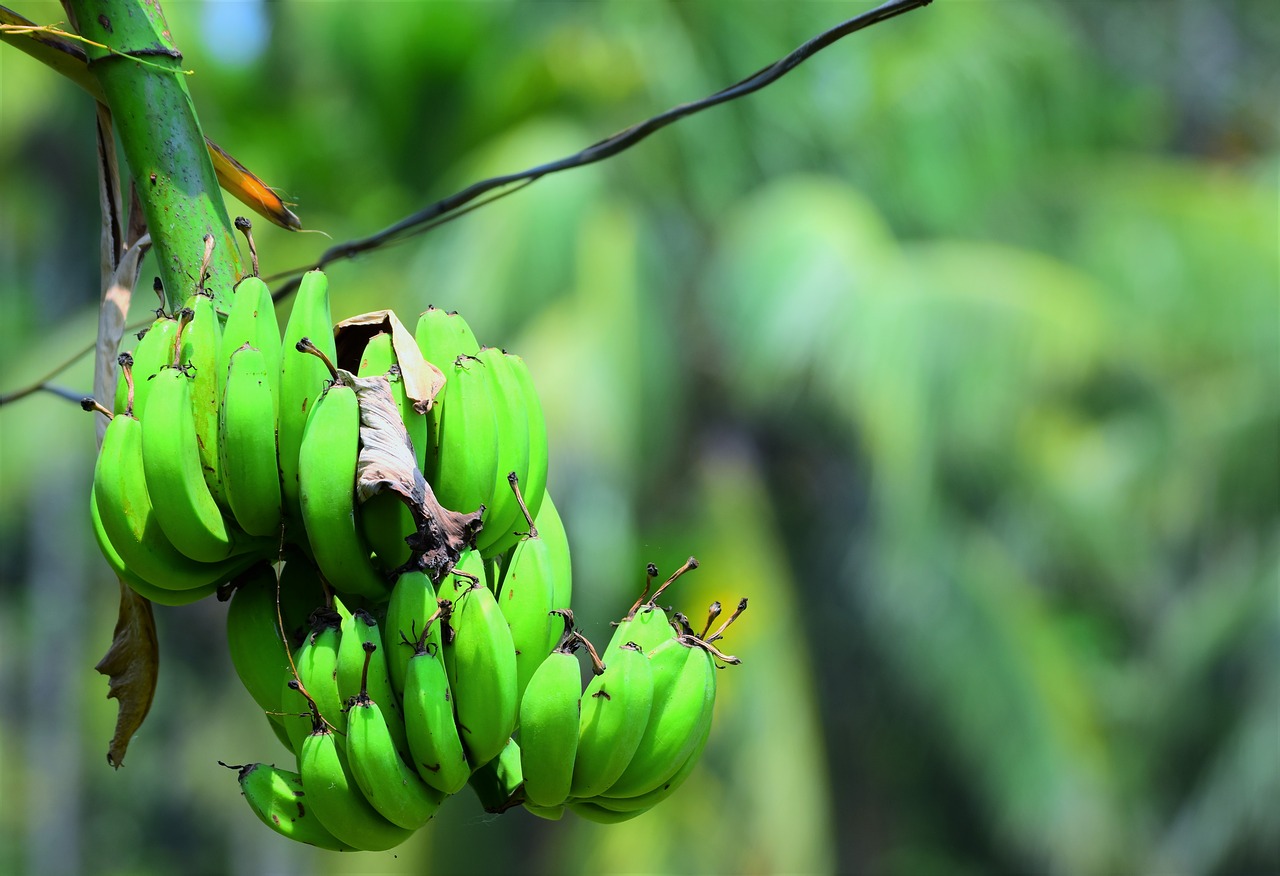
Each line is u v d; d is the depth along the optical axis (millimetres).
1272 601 12812
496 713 2121
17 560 21891
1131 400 13383
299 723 2211
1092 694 13742
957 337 10766
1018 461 11758
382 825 2131
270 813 2195
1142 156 15086
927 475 11008
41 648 19703
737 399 12078
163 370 2176
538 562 2289
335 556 2156
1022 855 15062
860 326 10602
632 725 2154
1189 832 13711
